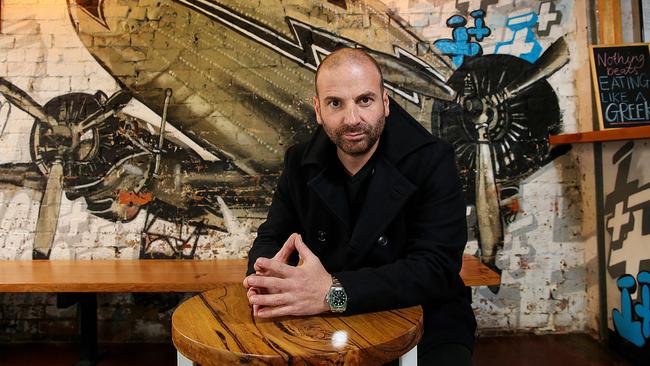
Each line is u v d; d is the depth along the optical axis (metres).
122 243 2.41
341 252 1.25
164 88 2.41
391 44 2.42
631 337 2.05
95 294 2.15
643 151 1.95
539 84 2.44
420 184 1.21
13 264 2.26
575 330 2.44
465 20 2.43
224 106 2.42
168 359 2.23
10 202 2.38
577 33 2.43
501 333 2.44
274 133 2.42
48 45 2.39
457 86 2.43
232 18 2.42
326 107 1.08
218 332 0.86
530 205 2.44
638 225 1.99
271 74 2.42
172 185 2.42
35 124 2.39
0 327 2.43
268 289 0.95
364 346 0.78
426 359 1.12
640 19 2.33
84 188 2.40
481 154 2.43
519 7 2.43
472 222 2.43
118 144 2.41
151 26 2.40
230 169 2.42
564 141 2.27
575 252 2.44
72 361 2.19
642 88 2.23
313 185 1.21
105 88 2.40
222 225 2.43
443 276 1.07
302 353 0.75
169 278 1.97
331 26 2.42
